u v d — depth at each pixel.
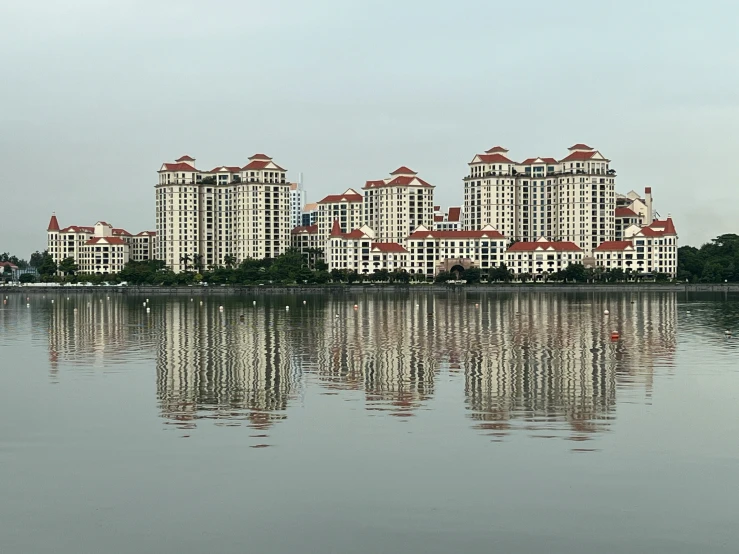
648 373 108.12
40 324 197.75
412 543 51.59
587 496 58.62
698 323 195.25
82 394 93.69
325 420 79.75
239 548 51.12
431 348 139.00
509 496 58.62
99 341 152.88
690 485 60.56
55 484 61.62
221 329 180.25
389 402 88.19
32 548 51.38
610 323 195.88
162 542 52.00
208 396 92.12
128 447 70.56
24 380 103.81
